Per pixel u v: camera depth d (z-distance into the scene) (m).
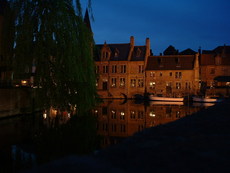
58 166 4.59
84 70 22.47
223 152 5.99
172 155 5.78
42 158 11.37
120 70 63.41
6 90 24.69
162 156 5.71
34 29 21.75
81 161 4.92
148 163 5.21
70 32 21.28
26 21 21.23
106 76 64.25
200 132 8.56
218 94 54.78
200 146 6.57
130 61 62.91
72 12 21.88
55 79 21.75
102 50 64.62
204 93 56.78
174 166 5.05
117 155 5.80
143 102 50.41
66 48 21.17
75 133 17.58
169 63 61.75
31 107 27.80
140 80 62.16
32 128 19.53
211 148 6.36
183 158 5.56
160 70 61.06
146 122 23.94
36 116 26.17
